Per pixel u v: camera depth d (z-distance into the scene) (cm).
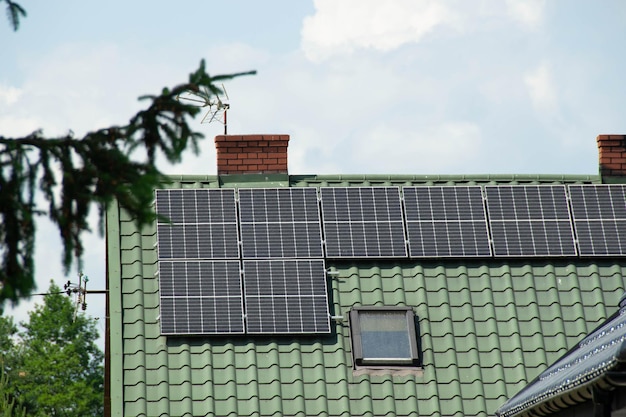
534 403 4003
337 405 4419
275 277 4734
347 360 4550
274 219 4916
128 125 2250
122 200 2216
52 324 15588
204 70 2281
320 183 5169
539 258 4941
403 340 4609
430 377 4516
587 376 3525
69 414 15125
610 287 4891
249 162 5147
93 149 2212
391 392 4456
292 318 4612
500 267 4912
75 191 2202
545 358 4612
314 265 4791
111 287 4666
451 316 4716
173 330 4538
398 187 5088
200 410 4362
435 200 5047
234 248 4812
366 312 4672
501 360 4606
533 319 4734
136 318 4597
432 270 4866
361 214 4969
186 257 4759
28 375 15050
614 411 3566
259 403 4400
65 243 2211
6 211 2170
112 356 4472
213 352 4544
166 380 4431
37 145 2212
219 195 4969
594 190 5156
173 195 4941
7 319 15600
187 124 2264
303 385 4472
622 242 4997
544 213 5050
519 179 5291
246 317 4600
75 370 15275
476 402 4472
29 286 2175
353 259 4834
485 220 5000
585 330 4716
